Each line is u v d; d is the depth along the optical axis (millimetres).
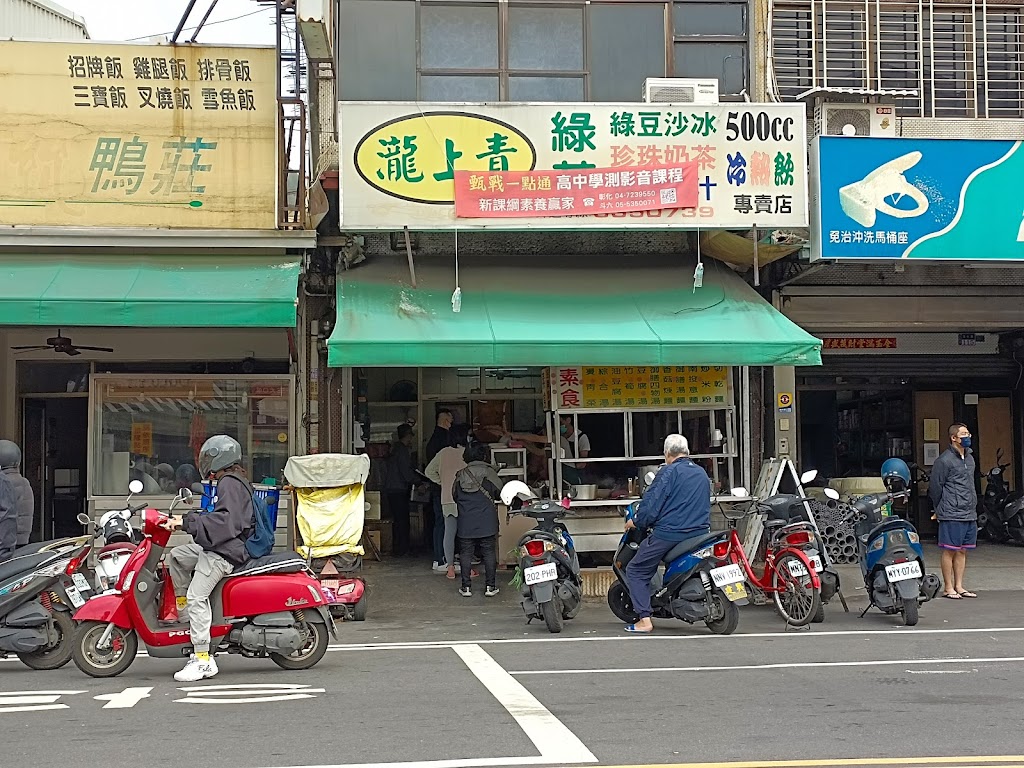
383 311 11398
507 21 12672
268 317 10688
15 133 11766
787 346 11234
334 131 12398
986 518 15680
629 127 11508
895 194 11844
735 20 12992
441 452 13133
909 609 9844
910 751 5453
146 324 10633
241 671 8000
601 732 5863
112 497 12758
